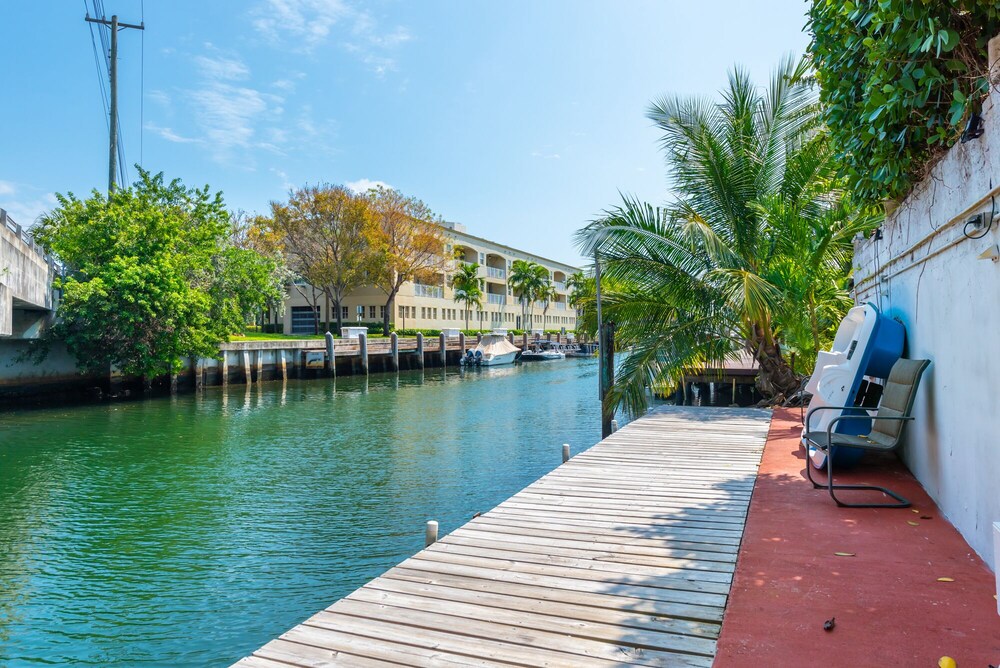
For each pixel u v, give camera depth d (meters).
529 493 5.84
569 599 3.44
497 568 3.95
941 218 4.48
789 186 12.91
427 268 51.16
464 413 22.28
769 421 9.99
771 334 12.87
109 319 24.08
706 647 2.85
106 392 27.16
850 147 5.49
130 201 26.66
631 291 13.16
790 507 5.11
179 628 6.52
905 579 3.50
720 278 11.19
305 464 13.97
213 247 29.66
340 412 22.61
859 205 6.41
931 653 2.68
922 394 5.32
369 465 13.85
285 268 43.44
